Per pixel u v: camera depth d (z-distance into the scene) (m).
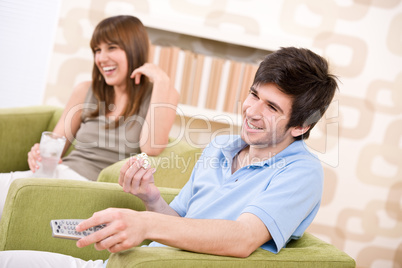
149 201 1.21
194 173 1.32
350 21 2.83
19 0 2.77
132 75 2.00
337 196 2.93
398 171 2.94
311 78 1.07
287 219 0.99
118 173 1.50
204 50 2.75
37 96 2.88
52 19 2.82
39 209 1.21
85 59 2.81
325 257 1.01
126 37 2.02
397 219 2.97
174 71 2.53
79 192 1.24
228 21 2.80
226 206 1.13
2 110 2.03
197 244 0.90
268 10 2.80
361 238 2.98
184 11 2.78
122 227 0.86
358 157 2.92
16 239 1.20
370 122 2.90
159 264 0.87
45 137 1.67
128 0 2.76
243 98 2.55
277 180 1.06
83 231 0.91
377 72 2.87
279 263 0.96
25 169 2.10
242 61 2.76
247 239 0.93
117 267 0.88
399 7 2.83
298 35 2.83
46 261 1.05
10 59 2.81
